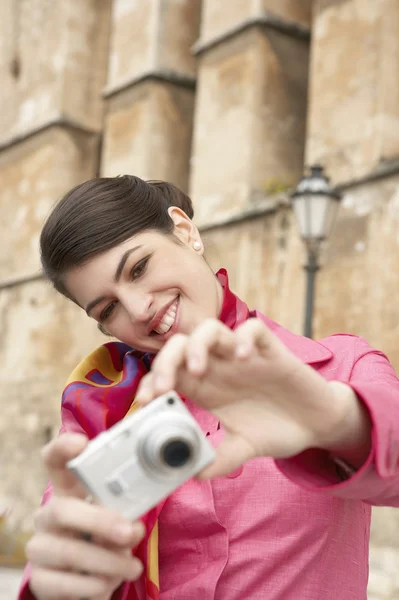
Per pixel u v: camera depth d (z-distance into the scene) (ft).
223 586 5.08
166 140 51.11
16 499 52.75
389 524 28.48
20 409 54.54
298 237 36.65
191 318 5.27
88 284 5.24
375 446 3.52
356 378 5.14
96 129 57.57
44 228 5.40
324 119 37.24
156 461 3.29
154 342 5.35
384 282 32.07
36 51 59.88
